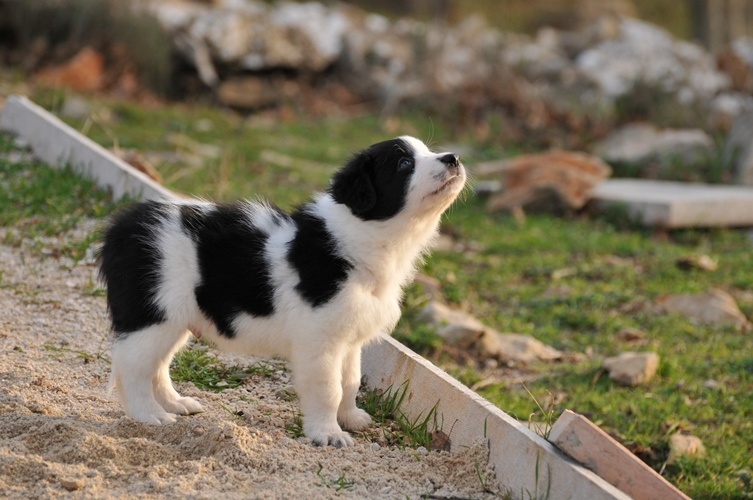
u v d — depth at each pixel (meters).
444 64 25.23
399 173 7.02
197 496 6.01
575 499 6.11
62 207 11.23
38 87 18.98
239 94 22.80
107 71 21.22
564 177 16.98
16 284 9.54
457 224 15.89
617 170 20.30
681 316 12.41
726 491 8.11
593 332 11.83
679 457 8.62
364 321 6.97
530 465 6.45
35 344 8.46
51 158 12.76
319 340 6.86
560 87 24.75
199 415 7.41
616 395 9.85
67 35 21.53
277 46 23.59
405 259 7.28
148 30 21.75
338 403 7.10
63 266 10.01
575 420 6.38
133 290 6.94
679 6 44.12
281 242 6.99
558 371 10.50
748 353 11.28
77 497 5.92
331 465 6.66
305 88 24.28
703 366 10.76
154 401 7.12
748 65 24.64
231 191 14.36
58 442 6.58
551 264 14.10
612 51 27.39
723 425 9.31
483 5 39.78
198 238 7.01
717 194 17.14
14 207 11.29
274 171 17.34
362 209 6.88
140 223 7.07
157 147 17.09
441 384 7.44
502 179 17.62
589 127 22.50
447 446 7.25
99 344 8.63
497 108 23.55
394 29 26.83
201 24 22.81
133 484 6.15
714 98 23.77
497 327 11.66
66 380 7.88
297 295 6.84
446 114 23.53
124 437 6.78
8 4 21.25
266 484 6.27
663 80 23.98
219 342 7.21
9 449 6.41
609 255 14.87
